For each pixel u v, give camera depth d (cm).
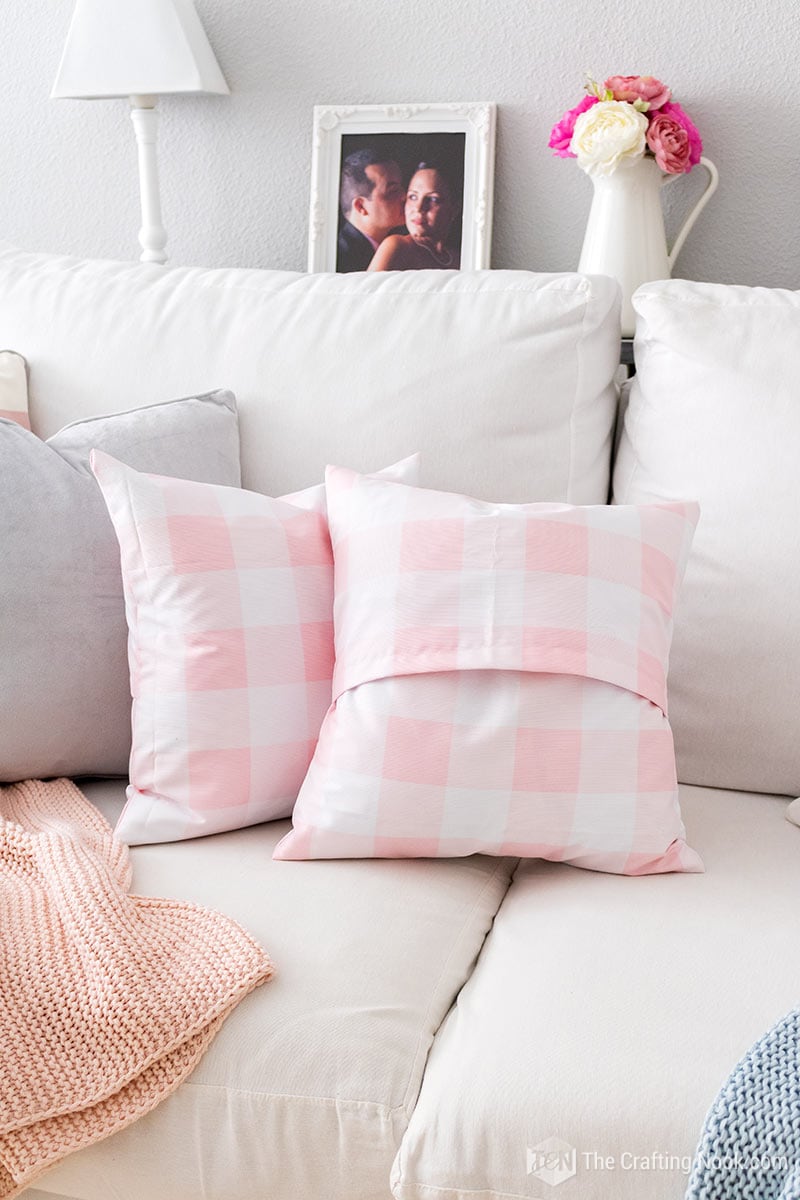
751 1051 89
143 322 161
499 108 202
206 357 157
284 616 129
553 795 117
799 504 136
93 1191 97
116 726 138
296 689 128
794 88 189
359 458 151
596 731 117
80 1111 94
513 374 149
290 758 127
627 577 122
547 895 118
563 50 197
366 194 207
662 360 148
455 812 117
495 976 105
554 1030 96
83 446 142
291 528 134
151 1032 95
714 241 198
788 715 136
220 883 116
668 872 120
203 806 125
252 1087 94
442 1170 90
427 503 126
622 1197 88
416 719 117
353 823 118
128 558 128
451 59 202
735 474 139
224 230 220
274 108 212
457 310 152
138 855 123
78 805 132
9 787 138
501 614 118
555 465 149
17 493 134
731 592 138
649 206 183
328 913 111
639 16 193
